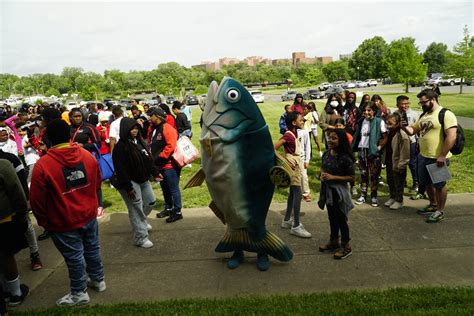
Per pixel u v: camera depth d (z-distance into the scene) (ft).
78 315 12.39
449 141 17.11
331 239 15.92
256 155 13.73
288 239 17.49
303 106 30.22
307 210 20.85
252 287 13.75
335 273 14.35
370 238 17.02
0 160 12.62
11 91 381.60
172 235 18.75
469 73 100.94
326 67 283.38
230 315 11.84
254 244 14.65
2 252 12.87
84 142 20.70
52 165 12.14
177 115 31.32
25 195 14.30
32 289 14.58
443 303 11.77
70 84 362.12
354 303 12.00
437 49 262.06
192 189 26.40
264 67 314.96
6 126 22.50
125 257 16.74
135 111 28.94
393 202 20.57
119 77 312.50
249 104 13.61
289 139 17.25
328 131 14.97
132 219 17.35
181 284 14.26
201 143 13.98
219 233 18.74
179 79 275.80
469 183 23.86
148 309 12.49
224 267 15.40
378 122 20.33
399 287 12.95
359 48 276.41
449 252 15.39
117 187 16.66
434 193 18.99
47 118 20.33
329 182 15.23
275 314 11.73
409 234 17.20
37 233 20.35
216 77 283.18
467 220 18.30
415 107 69.31
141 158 16.65
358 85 198.49
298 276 14.33
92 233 13.52
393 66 127.13
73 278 13.05
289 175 13.46
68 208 12.44
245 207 14.07
